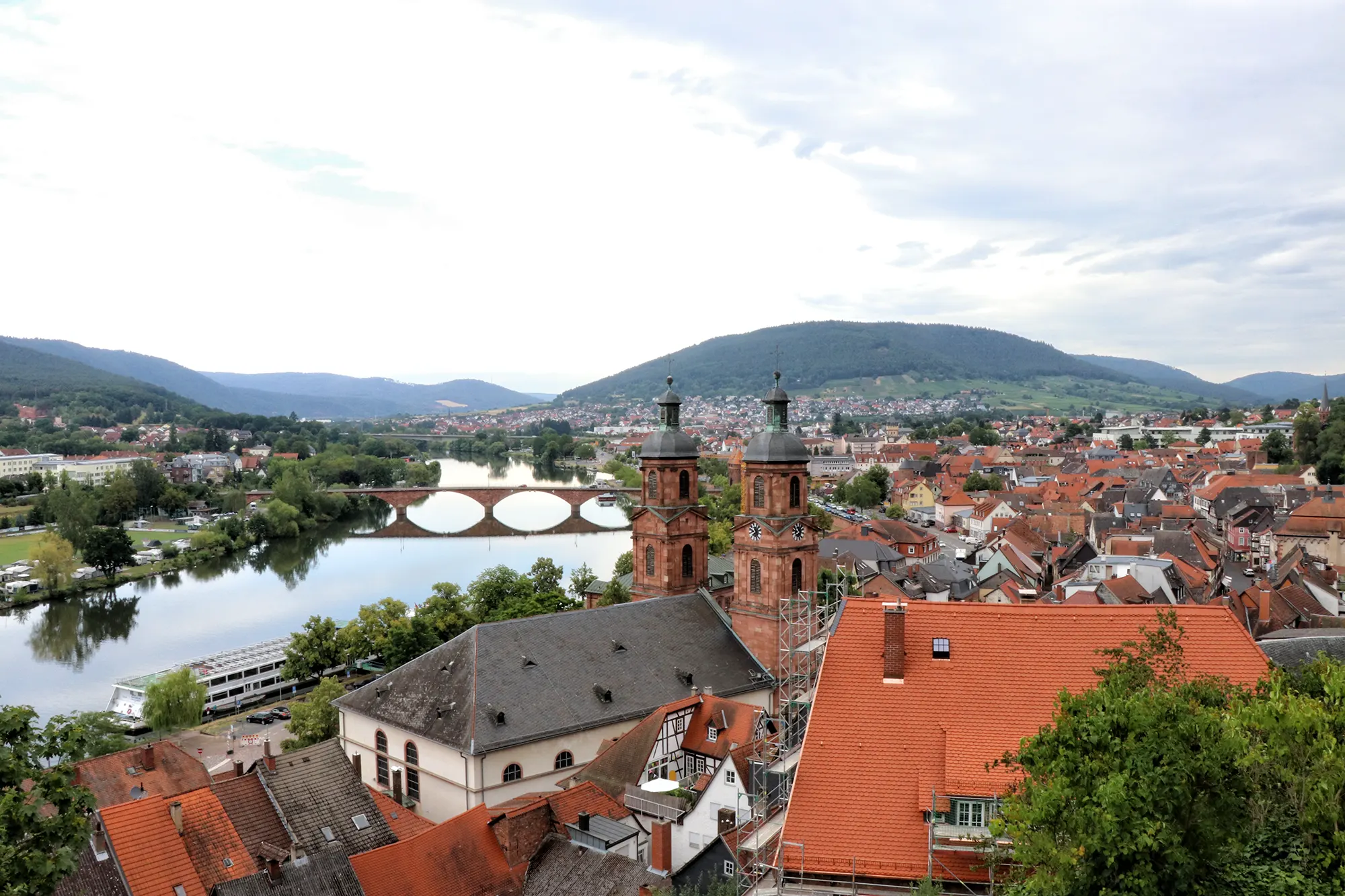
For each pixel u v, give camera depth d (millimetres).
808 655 72625
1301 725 33219
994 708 45938
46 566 190750
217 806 57750
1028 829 32219
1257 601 117562
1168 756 30328
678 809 65562
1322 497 186000
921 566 180125
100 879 50500
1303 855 32344
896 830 42656
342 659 130625
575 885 55281
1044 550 195500
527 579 134875
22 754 34375
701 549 106875
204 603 186625
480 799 71125
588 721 77875
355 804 64625
